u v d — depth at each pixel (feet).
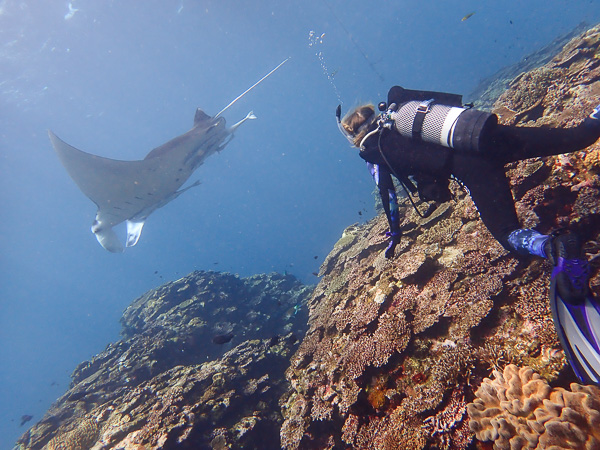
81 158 29.04
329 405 12.28
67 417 23.90
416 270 12.40
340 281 18.80
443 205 14.73
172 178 34.42
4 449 101.60
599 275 7.56
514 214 6.35
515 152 6.17
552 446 6.01
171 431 15.66
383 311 12.69
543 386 6.70
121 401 21.75
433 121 6.24
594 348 5.28
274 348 22.71
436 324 10.33
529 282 9.13
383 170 7.59
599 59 14.14
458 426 7.95
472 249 11.44
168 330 30.17
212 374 19.45
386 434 9.36
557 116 12.55
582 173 9.66
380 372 10.88
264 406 17.71
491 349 8.55
